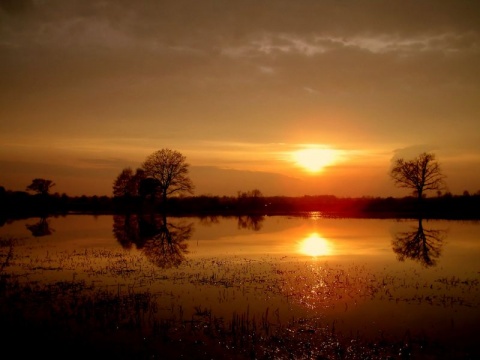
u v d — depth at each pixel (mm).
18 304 17328
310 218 78312
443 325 14633
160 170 96000
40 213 96188
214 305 17219
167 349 12680
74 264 26891
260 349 12656
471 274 23438
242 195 129125
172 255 31094
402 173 90250
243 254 31641
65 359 12008
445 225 58438
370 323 14867
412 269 25016
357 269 25062
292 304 17312
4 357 12109
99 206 121875
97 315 15844
